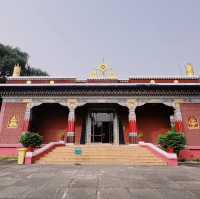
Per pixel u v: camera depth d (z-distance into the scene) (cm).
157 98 2078
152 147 1638
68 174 868
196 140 1912
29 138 1650
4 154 1900
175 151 1602
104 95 2100
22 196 507
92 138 2205
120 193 536
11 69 3722
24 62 4088
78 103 2084
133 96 2088
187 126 1969
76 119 2253
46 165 1273
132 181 703
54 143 1748
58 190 569
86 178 763
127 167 1172
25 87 2088
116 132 2192
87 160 1480
